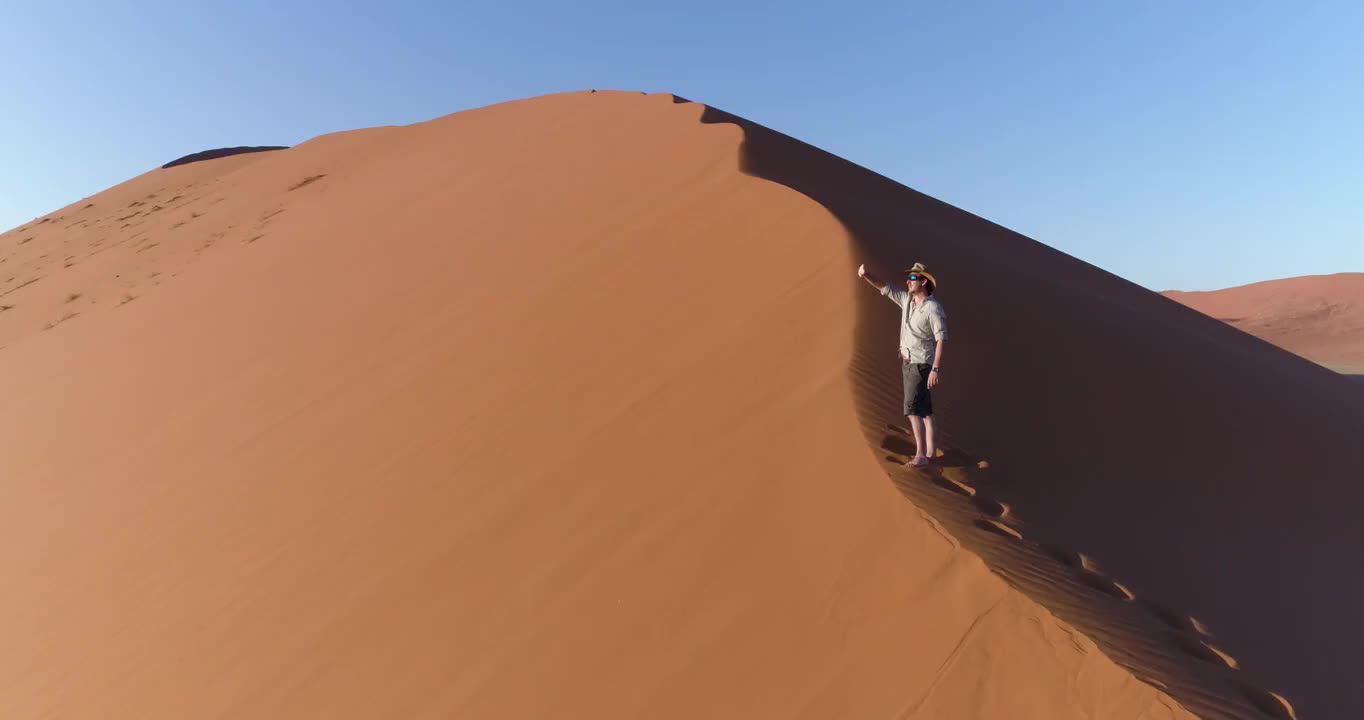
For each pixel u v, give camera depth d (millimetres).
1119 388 9148
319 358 12250
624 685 4355
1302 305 80688
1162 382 9992
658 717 4086
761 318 7973
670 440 6445
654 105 22312
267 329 14594
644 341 8555
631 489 6000
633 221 12562
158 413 12430
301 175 37000
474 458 7594
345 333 12906
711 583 4750
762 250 9633
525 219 15438
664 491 5789
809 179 15031
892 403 6270
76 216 50344
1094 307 13070
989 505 5316
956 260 11883
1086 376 9094
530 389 8500
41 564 8922
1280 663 4848
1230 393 10797
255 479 9031
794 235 9625
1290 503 8195
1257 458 8922
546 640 4910
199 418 11633
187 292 20188
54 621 7684
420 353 10844
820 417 5945
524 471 6953
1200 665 3986
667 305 9211
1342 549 7660
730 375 7148
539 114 28188
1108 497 6562
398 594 6031
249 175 42812
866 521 4754
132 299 23375
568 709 4375
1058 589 4227
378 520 7199
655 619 4676
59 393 15258
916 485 5113
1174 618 4793
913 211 20281
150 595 7516
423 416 8984
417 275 14562
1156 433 8406
